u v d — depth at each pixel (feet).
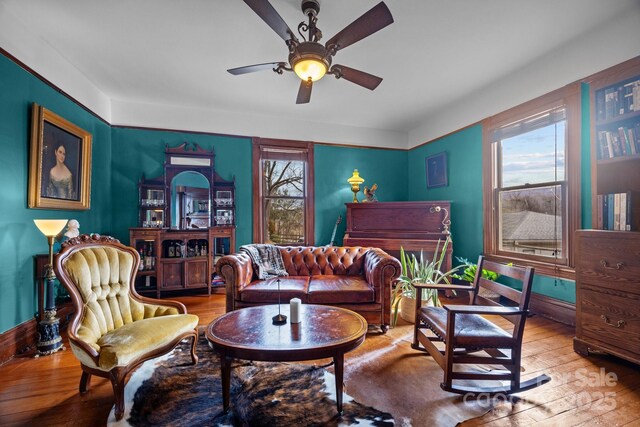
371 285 9.69
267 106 14.11
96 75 10.94
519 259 11.14
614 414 5.28
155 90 12.28
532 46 9.25
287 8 7.35
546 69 9.85
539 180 10.57
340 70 7.25
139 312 7.20
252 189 15.23
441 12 7.55
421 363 7.20
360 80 7.70
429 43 8.97
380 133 17.57
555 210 10.01
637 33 7.51
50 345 7.64
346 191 16.88
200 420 5.12
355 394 5.90
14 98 7.68
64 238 9.36
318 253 11.92
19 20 7.78
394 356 7.55
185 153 14.01
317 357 5.17
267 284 9.94
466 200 13.66
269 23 5.95
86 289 6.25
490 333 5.97
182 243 13.80
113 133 13.23
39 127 8.33
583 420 5.14
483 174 12.63
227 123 14.84
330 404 5.56
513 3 7.28
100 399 5.77
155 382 6.29
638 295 6.32
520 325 5.82
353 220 14.90
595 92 8.36
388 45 9.05
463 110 13.61
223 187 14.74
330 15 7.63
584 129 8.88
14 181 7.68
